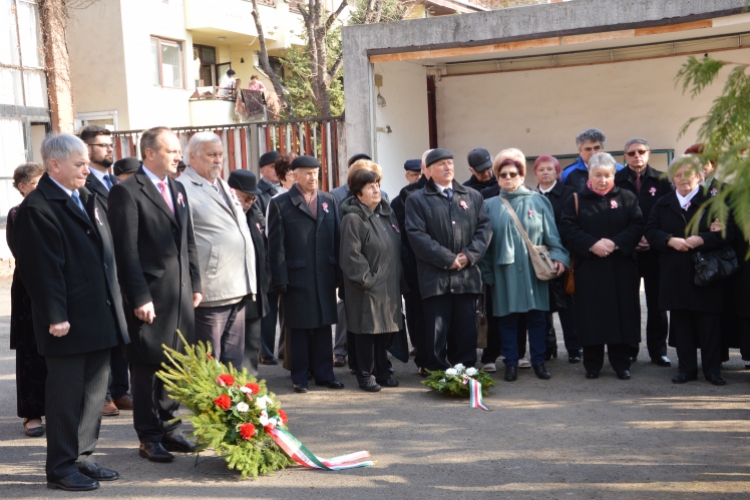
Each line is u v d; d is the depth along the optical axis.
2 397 6.78
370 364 6.61
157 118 22.02
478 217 6.72
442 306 6.62
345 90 11.66
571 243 6.67
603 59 12.82
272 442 4.82
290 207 6.57
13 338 5.58
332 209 6.76
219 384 4.80
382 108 12.02
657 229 6.57
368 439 5.31
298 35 24.19
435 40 11.17
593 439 5.15
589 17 10.36
